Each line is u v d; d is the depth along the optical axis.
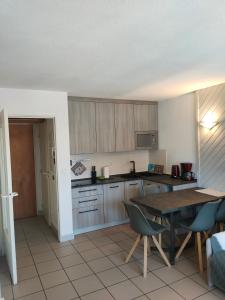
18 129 4.95
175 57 2.26
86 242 3.69
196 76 3.01
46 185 4.55
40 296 2.43
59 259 3.18
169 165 4.72
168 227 3.04
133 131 4.69
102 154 4.78
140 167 5.23
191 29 1.68
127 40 1.84
